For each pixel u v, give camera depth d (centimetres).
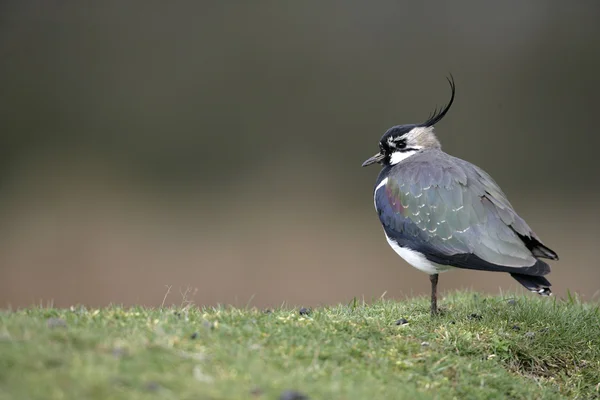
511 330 970
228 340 780
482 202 991
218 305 977
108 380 641
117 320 819
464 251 974
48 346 688
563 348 950
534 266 931
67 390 620
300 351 781
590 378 913
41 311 844
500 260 951
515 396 830
